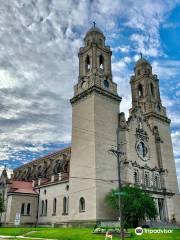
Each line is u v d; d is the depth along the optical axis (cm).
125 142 6562
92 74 6919
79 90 7169
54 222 6725
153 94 8575
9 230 5362
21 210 7219
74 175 6425
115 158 6394
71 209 6169
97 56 7288
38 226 7200
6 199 7325
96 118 6412
